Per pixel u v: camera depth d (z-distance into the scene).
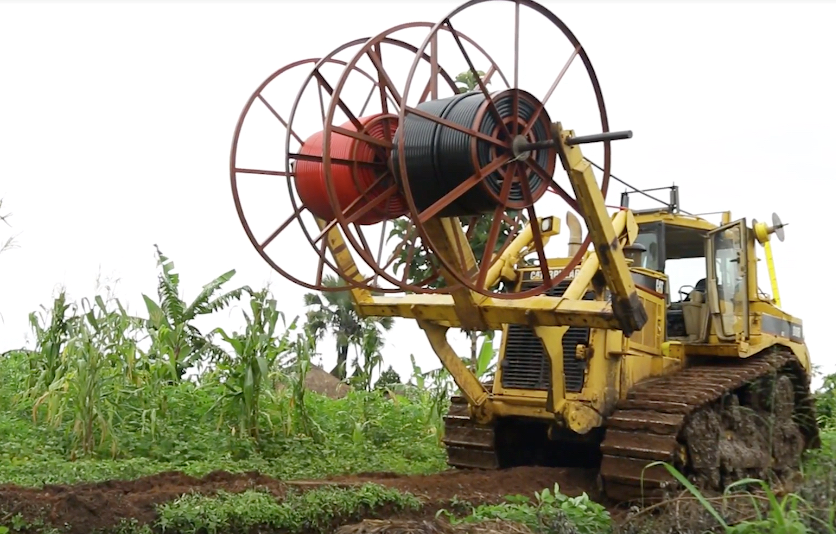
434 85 7.16
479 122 6.78
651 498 8.06
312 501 6.73
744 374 9.57
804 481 7.11
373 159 7.31
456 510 7.41
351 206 7.25
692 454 8.48
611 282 7.63
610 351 8.88
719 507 6.36
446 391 12.66
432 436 12.40
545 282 7.60
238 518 6.29
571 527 6.14
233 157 7.45
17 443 9.48
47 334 11.55
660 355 9.61
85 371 9.73
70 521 5.84
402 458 11.15
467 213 7.34
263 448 10.46
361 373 15.48
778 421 10.19
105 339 10.71
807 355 11.99
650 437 8.19
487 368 12.10
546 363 9.11
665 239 10.75
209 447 10.05
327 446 11.03
